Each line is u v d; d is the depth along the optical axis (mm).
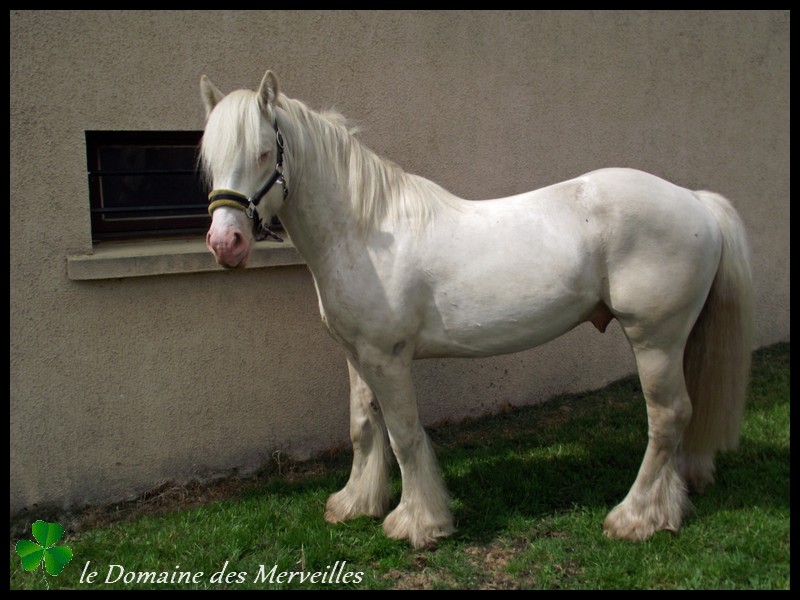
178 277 2738
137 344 2707
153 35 2559
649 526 2180
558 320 2117
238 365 2914
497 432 3332
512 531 2303
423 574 2092
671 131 3918
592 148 3672
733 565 1989
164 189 2943
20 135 2398
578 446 3037
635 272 2045
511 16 3303
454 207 2164
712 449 2373
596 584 1967
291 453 3086
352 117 3004
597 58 3586
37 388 2561
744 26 4062
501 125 3377
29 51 2371
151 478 2812
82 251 2564
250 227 1893
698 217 2104
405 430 2186
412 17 3062
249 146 1838
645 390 2172
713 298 2229
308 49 2855
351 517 2451
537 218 2100
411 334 2119
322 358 3092
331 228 2082
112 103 2529
